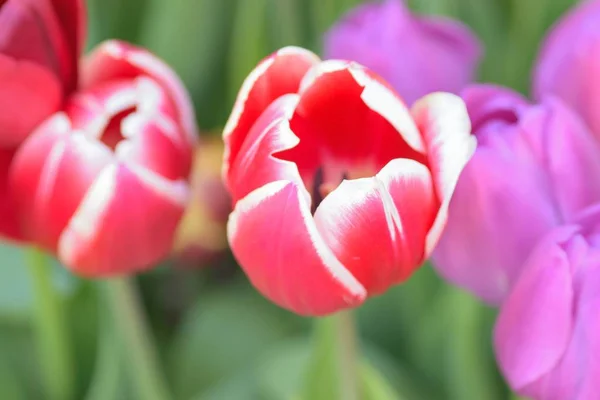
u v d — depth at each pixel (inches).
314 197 20.3
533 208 20.2
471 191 20.2
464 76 23.0
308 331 27.0
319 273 18.7
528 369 19.9
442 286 25.5
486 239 20.4
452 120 19.0
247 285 28.4
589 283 19.4
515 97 20.7
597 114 21.8
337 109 19.7
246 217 18.7
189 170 21.2
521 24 27.3
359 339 25.9
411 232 18.9
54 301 24.7
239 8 28.4
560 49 22.2
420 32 22.6
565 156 20.2
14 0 20.4
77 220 20.4
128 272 21.2
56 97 20.7
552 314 19.6
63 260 20.9
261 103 19.1
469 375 24.4
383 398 22.7
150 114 20.6
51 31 20.7
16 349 26.1
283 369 25.2
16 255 25.5
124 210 20.4
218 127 29.6
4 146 20.9
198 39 28.9
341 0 26.8
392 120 18.8
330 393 23.0
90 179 20.4
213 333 27.4
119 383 25.0
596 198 20.4
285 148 18.6
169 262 28.8
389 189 18.7
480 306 24.2
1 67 20.2
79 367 26.1
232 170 19.1
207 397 26.0
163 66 21.1
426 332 25.5
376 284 19.1
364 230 18.7
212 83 29.6
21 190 20.7
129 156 20.5
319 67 18.9
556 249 19.6
